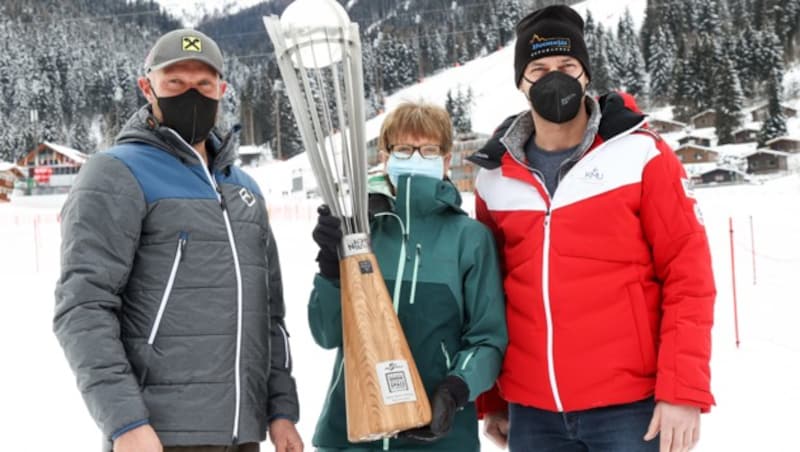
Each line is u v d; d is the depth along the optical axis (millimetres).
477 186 2281
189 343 1861
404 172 2100
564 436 2061
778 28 62156
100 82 77875
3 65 75562
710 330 1898
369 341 1741
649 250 2035
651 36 66500
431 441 1971
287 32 1779
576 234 2004
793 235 13023
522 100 64500
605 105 2080
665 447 1859
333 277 1886
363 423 1698
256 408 1981
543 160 2129
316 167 1843
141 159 1918
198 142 2066
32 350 6926
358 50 1786
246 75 93625
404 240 2061
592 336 1974
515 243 2109
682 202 1959
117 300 1819
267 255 2189
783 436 3752
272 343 2201
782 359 5316
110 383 1728
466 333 2045
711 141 51031
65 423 4598
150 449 1723
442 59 84562
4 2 102000
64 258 1790
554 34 2080
